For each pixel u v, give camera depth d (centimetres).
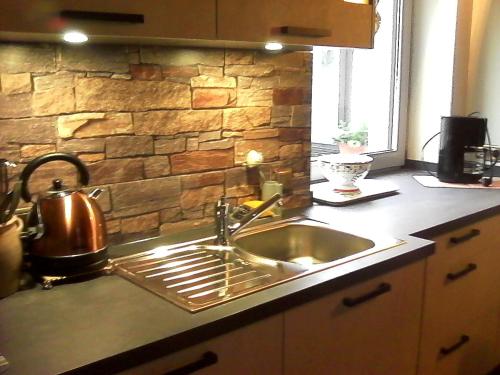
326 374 146
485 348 232
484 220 215
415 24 299
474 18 295
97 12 120
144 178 169
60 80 148
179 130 174
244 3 146
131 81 161
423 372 189
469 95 303
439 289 192
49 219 137
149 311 121
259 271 149
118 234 166
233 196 194
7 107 140
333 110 276
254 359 127
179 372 111
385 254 160
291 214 206
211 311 121
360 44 182
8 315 120
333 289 141
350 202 221
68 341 107
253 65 190
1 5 110
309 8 163
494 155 262
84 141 154
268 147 201
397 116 303
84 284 137
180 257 161
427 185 260
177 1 133
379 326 160
